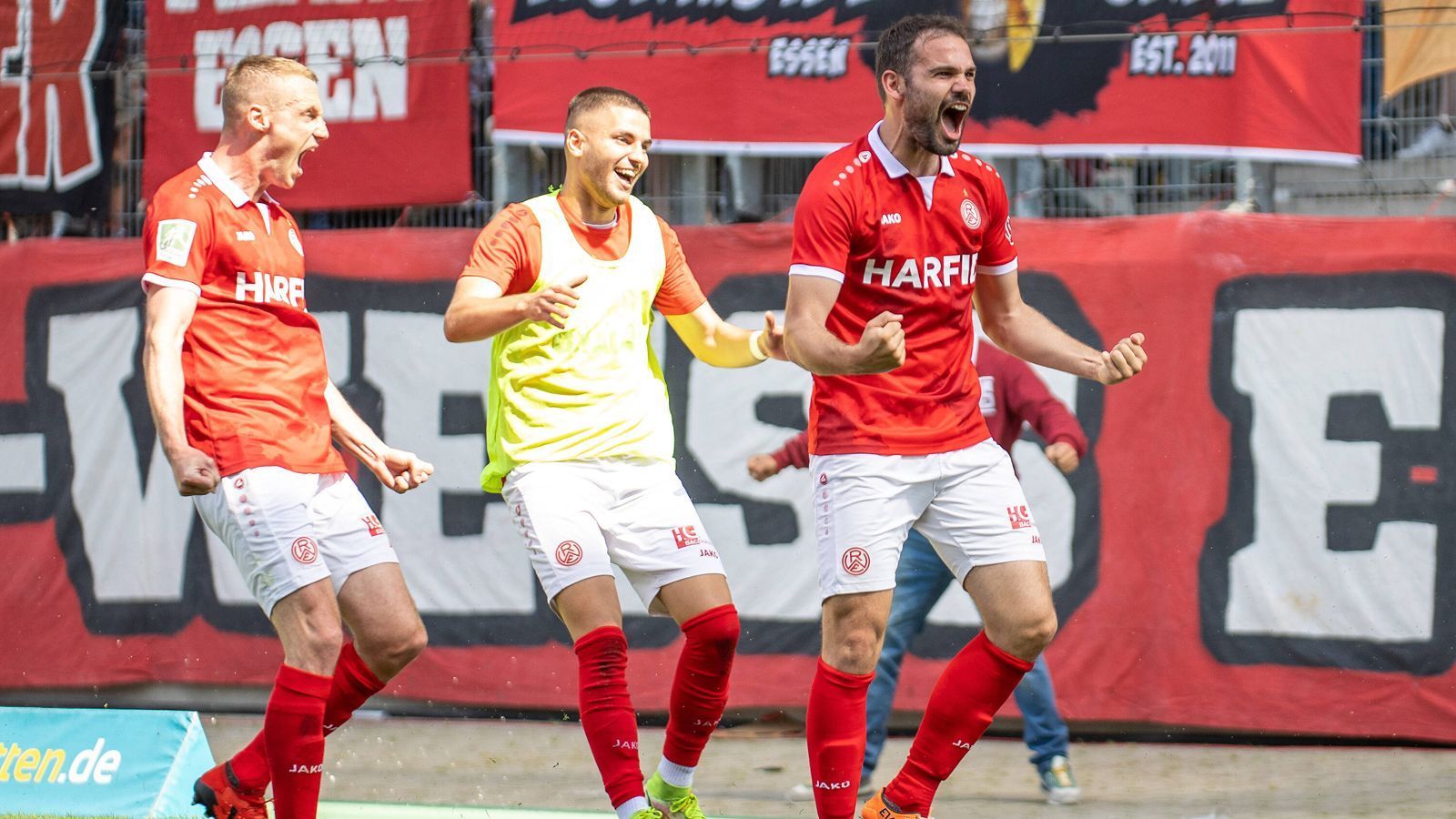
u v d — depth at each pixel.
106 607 22.16
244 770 14.39
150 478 22.05
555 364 14.02
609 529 14.09
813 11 19.66
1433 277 18.75
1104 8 18.94
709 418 20.84
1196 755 19.09
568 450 13.98
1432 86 18.56
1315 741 19.31
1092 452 19.73
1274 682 19.14
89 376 22.19
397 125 20.94
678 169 20.80
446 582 21.45
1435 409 18.75
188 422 13.20
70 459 22.25
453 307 13.50
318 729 13.29
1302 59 18.53
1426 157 18.70
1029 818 16.48
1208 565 19.38
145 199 21.91
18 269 22.44
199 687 21.88
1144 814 16.59
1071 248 19.80
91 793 17.44
